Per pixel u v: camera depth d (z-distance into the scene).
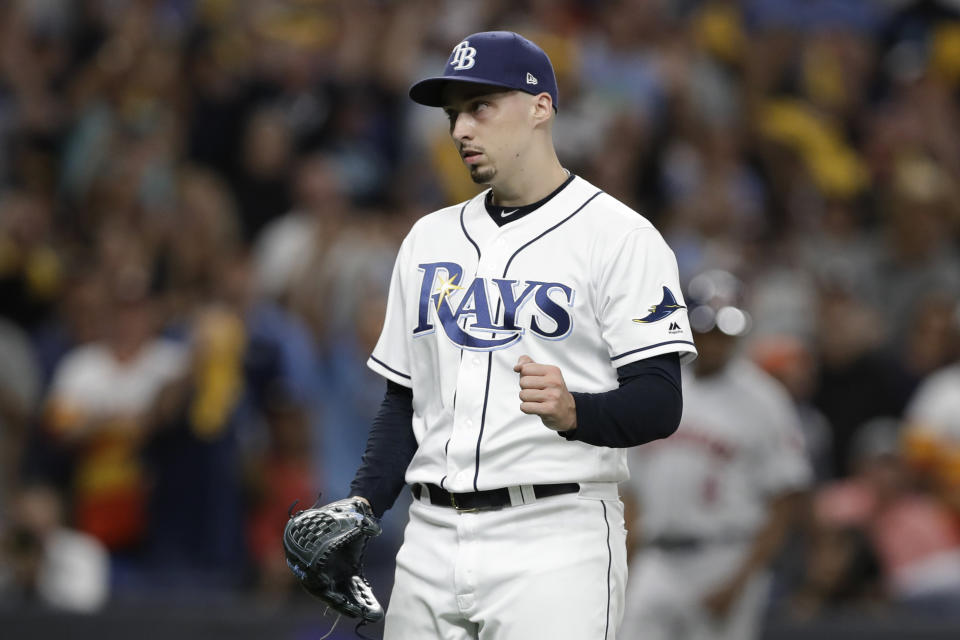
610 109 37.91
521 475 12.16
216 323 26.44
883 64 46.06
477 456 12.20
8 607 24.22
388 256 31.02
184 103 35.59
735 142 40.44
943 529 26.83
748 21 45.12
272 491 26.45
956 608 25.89
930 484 27.38
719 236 35.66
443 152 35.91
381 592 25.36
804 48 44.44
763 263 35.72
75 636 23.97
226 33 38.22
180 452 25.91
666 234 34.97
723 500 22.53
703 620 22.50
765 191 39.88
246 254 33.06
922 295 34.16
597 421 11.45
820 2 46.28
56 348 29.09
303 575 12.22
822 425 30.44
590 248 12.33
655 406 11.73
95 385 26.95
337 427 27.59
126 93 35.56
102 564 25.81
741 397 22.62
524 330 12.27
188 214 31.30
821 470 29.17
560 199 12.66
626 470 12.86
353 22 38.06
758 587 22.95
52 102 36.19
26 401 28.48
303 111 35.25
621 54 40.38
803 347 30.52
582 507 12.30
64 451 26.84
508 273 12.44
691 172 38.31
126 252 30.03
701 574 22.45
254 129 34.41
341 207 31.64
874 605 26.39
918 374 30.91
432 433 12.59
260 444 26.75
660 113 39.47
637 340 11.98
